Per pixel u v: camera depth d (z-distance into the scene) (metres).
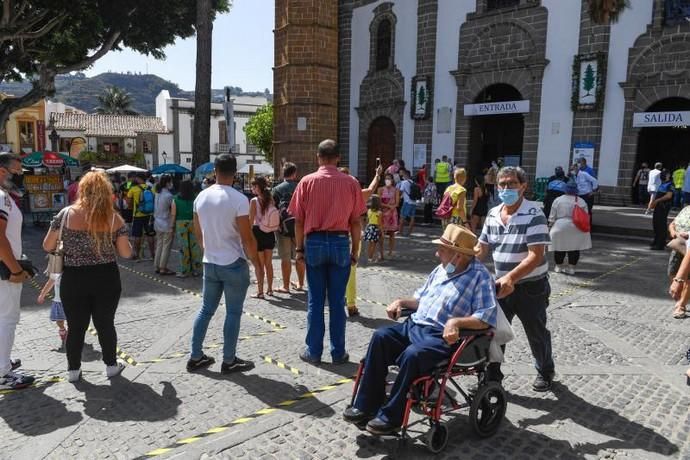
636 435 3.88
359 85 24.84
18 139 44.97
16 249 4.63
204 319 4.94
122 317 6.79
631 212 16.42
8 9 17.47
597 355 5.48
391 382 3.74
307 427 3.95
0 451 3.62
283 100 20.59
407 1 22.45
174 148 50.62
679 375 4.96
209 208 4.71
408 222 17.66
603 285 8.64
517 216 4.24
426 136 22.23
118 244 4.71
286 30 19.98
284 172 7.93
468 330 3.61
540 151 19.06
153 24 21.78
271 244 7.74
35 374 4.93
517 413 4.21
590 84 17.48
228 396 4.47
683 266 4.40
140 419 4.07
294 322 6.57
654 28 16.33
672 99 17.80
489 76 20.17
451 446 3.71
